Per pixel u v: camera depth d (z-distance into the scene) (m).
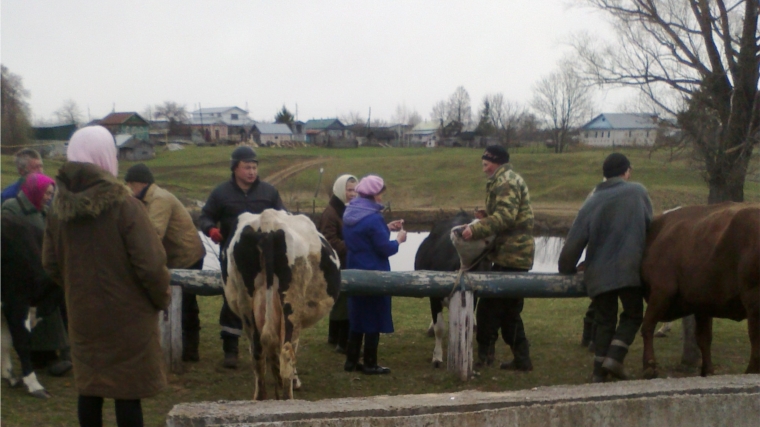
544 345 7.17
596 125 80.38
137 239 3.44
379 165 52.78
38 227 5.10
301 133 99.19
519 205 5.73
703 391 4.02
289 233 4.37
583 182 41.50
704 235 5.08
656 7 19.45
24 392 5.00
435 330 6.29
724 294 4.99
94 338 3.45
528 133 80.56
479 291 5.60
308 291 4.70
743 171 18.02
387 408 3.55
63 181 3.42
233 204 5.68
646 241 5.51
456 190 43.06
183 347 6.13
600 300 5.56
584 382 5.77
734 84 18.39
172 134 89.25
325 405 3.61
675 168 35.69
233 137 92.69
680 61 19.50
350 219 5.92
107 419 4.57
